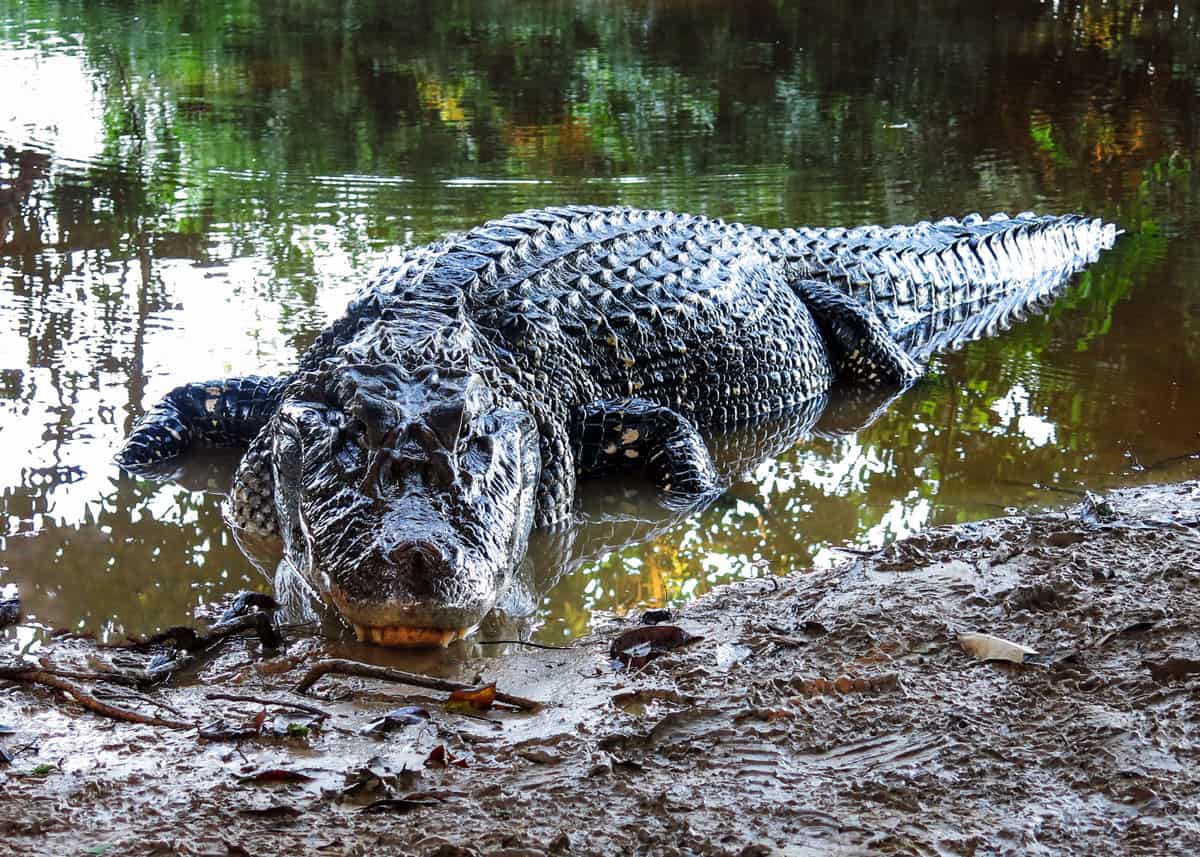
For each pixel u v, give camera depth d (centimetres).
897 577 511
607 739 373
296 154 1296
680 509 639
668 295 771
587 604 519
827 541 583
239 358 764
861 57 1917
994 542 542
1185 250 1134
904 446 723
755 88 1692
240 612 487
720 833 318
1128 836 315
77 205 1091
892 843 313
